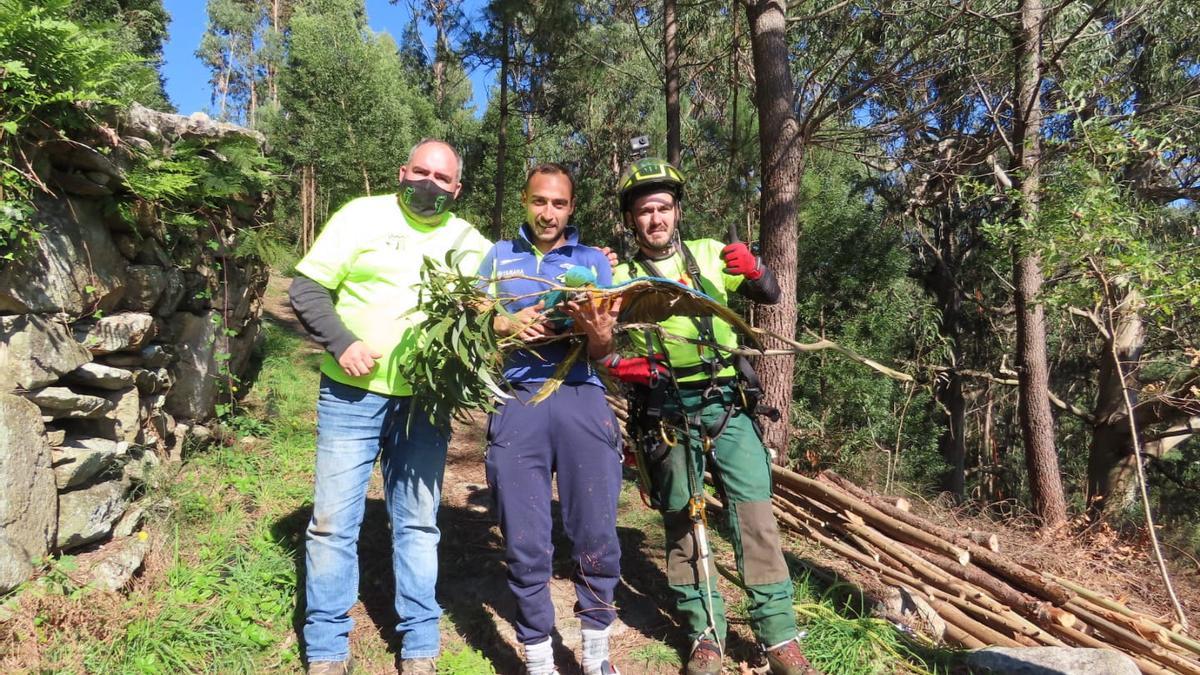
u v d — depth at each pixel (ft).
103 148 10.50
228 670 8.24
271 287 37.17
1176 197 32.99
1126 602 16.14
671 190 9.32
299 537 11.09
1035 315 26.78
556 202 8.49
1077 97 16.21
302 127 45.83
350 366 7.58
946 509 22.38
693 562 9.41
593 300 7.45
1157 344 29.27
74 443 9.66
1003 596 11.18
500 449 8.13
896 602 11.74
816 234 36.32
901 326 36.47
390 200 8.59
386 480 8.61
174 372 13.30
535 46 45.37
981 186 19.57
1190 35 31.37
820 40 29.73
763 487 9.16
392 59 61.77
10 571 7.98
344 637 8.18
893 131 27.04
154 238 12.47
